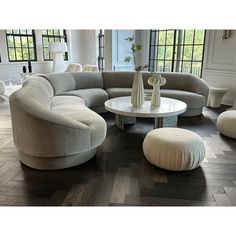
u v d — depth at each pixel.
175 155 2.40
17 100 2.50
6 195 2.13
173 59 6.80
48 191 2.19
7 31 7.43
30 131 2.38
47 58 8.48
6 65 7.43
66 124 2.40
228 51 5.51
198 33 6.13
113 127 3.96
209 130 3.84
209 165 2.68
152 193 2.18
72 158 2.58
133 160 2.79
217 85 5.84
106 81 5.23
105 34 6.71
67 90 4.66
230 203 2.05
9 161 2.74
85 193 2.17
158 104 3.68
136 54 7.31
